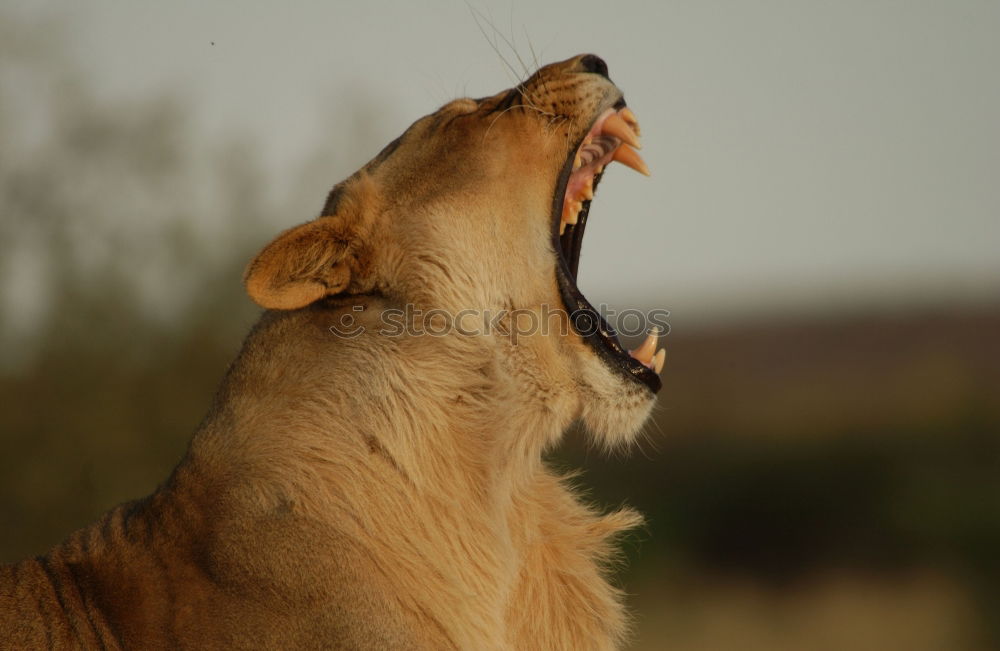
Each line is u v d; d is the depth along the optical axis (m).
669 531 25.86
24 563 7.78
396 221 8.10
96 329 20.23
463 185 8.33
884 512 25.55
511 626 8.00
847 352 60.47
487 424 7.96
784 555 24.55
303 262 7.71
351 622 7.06
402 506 7.56
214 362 20.47
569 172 8.73
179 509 7.57
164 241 21.05
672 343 73.00
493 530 7.82
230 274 20.97
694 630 20.30
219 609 7.16
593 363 8.38
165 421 19.80
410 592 7.34
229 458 7.54
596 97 8.73
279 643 7.05
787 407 36.97
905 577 22.55
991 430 29.50
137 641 7.20
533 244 8.42
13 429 18.98
